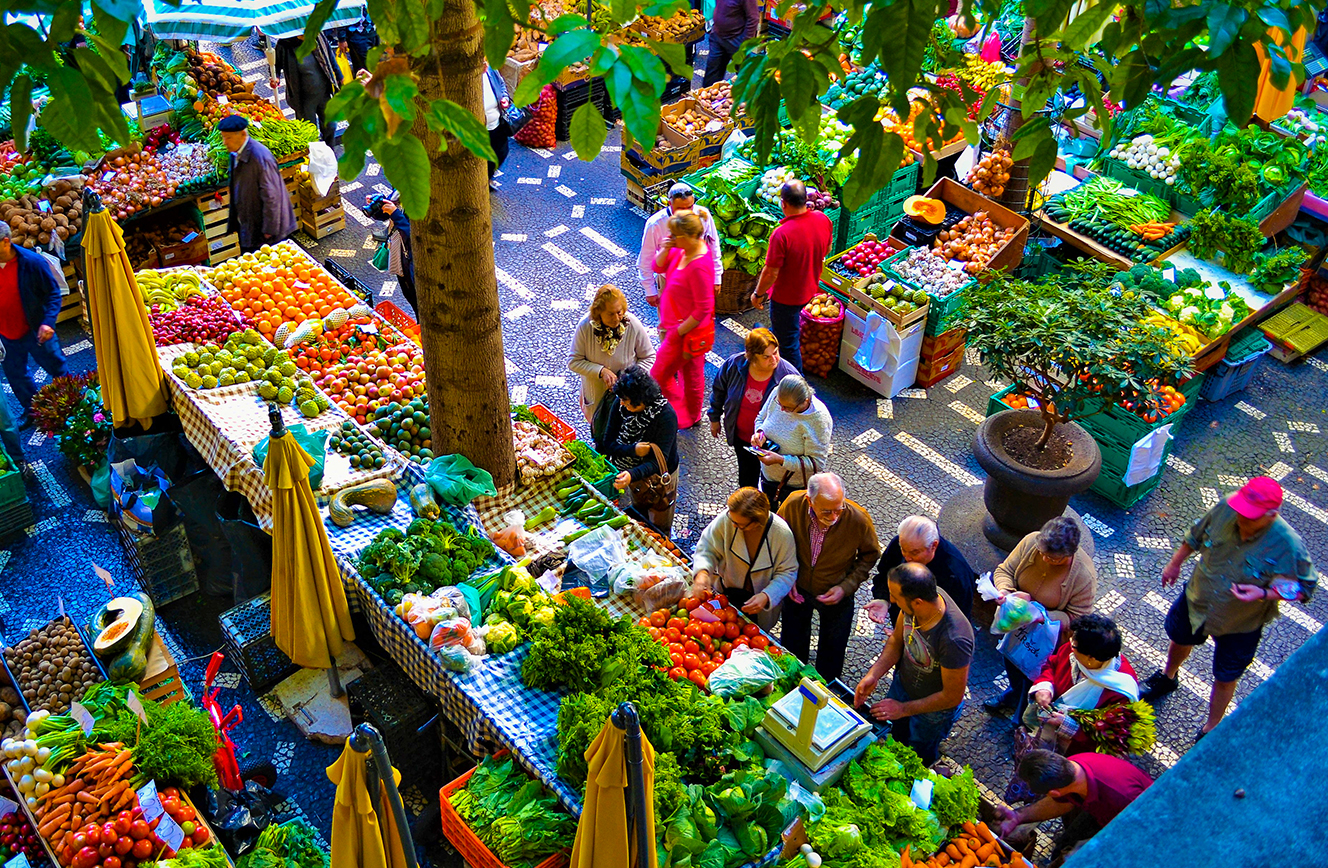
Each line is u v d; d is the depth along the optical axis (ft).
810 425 23.81
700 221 27.68
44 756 19.01
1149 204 35.32
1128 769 18.04
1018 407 29.55
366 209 39.45
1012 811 19.72
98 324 23.54
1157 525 28.73
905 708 19.80
